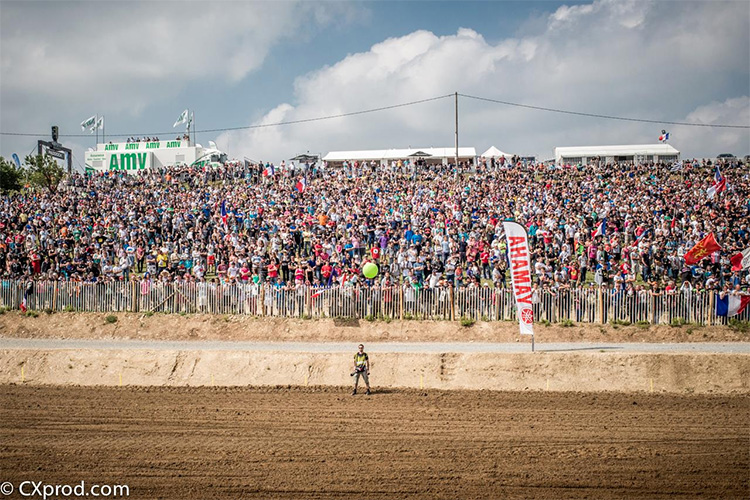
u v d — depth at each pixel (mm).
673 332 24781
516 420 17844
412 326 26266
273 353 23078
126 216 40094
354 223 35875
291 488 13859
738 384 20719
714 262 29969
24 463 15258
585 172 48688
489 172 50156
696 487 13859
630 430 17016
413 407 19094
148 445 16234
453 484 14000
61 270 31188
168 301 28188
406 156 63500
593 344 24281
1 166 58312
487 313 26328
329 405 19375
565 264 30641
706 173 47875
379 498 13422
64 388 21625
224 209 39781
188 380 22344
